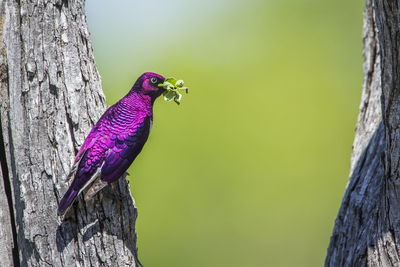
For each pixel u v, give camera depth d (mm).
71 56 5051
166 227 18953
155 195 18750
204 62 19578
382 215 5016
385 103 4781
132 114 5016
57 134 4844
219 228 19125
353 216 5461
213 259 19484
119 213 4840
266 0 20219
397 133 4750
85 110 4988
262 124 18891
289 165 19000
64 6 5121
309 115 19109
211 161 18734
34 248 4699
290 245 19812
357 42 20172
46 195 4738
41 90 4922
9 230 5191
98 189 4625
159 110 18734
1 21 5125
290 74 19547
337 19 20141
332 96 19547
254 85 19203
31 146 4828
